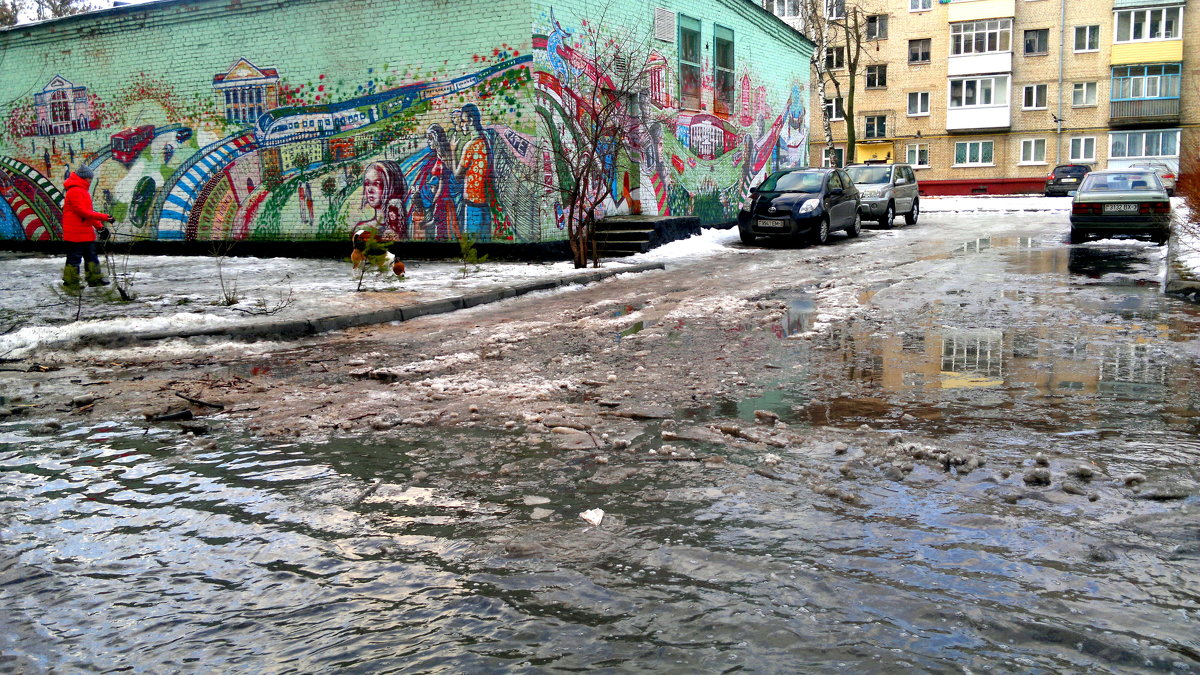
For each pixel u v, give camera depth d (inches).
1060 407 222.7
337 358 319.6
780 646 107.7
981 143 2004.2
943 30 1984.5
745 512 153.3
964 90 1987.0
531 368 287.9
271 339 361.7
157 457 195.6
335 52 708.0
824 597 120.5
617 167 774.5
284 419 226.5
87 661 108.6
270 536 148.0
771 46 1065.5
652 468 178.9
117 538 148.8
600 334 351.9
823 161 2138.3
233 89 757.3
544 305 447.8
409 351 330.0
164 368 304.8
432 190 687.1
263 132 751.1
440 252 690.8
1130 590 121.0
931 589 122.3
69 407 245.4
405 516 155.9
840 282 500.4
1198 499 154.2
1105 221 693.9
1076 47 1911.9
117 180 826.2
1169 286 427.2
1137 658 103.4
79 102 829.8
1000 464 176.6
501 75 647.8
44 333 343.6
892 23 2022.6
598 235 719.1
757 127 1040.2
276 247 763.4
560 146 668.7
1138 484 161.9
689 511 154.5
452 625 115.4
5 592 128.7
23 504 166.4
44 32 830.5
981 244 740.7
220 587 128.9
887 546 137.3
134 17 785.6
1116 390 240.1
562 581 127.7
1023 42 1947.6
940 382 254.8
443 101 673.0
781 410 224.7
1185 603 117.1
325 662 106.8
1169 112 1859.0
